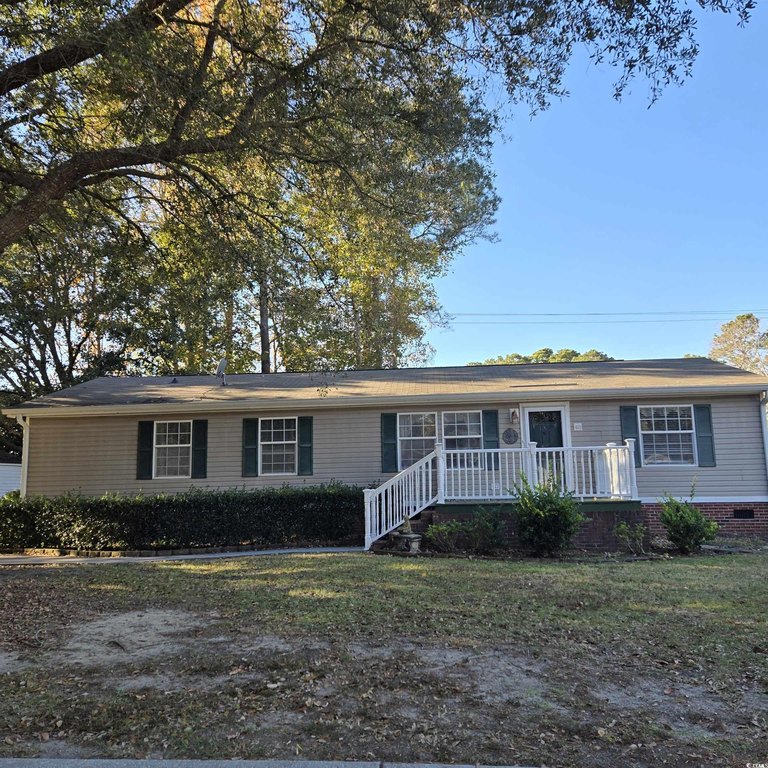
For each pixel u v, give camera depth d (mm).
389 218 11211
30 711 3977
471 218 19438
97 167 8898
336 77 9094
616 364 16922
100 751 3438
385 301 26734
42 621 6250
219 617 6289
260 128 8820
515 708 3984
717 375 14672
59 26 7824
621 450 11555
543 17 7305
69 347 25906
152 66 7234
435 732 3637
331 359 13883
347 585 7777
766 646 5188
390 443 14680
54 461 15211
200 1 9383
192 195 10430
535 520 10445
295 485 14695
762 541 12305
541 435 14383
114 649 5285
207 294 11117
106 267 11734
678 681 4453
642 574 8430
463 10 7867
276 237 11109
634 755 3363
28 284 14727
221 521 12914
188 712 3943
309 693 4230
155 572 9352
